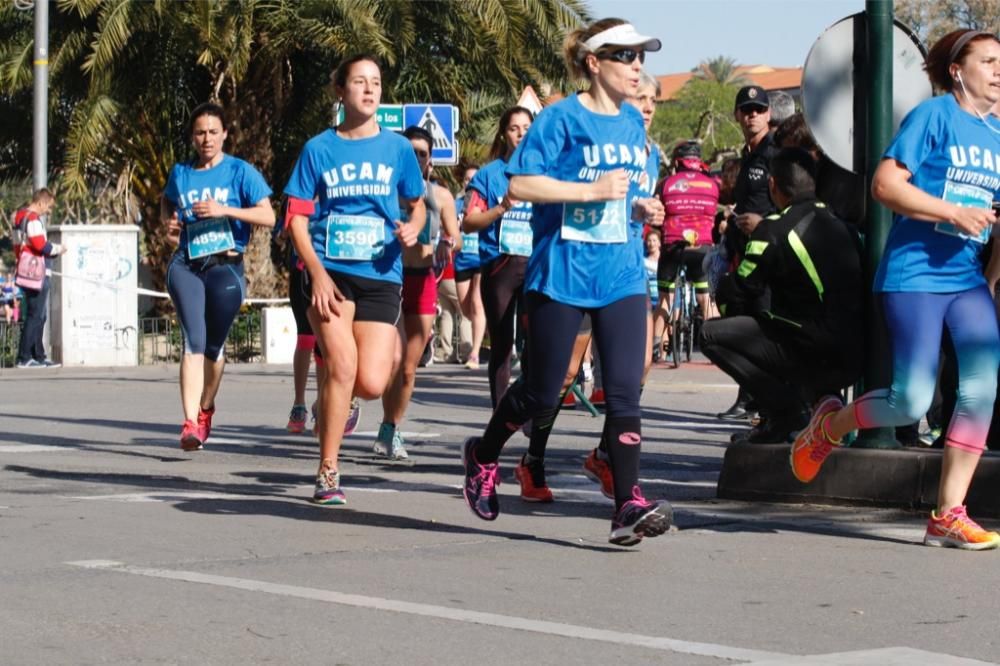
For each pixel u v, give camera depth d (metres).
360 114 7.36
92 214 41.16
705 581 5.54
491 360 9.70
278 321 21.92
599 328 6.11
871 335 7.18
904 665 4.29
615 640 4.58
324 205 7.41
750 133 10.21
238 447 10.40
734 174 10.96
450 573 5.66
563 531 6.68
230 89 25.92
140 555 5.98
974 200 6.01
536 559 5.97
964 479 6.24
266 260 26.50
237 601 5.09
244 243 9.62
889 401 6.20
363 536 6.50
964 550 6.19
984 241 6.09
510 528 6.76
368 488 8.19
